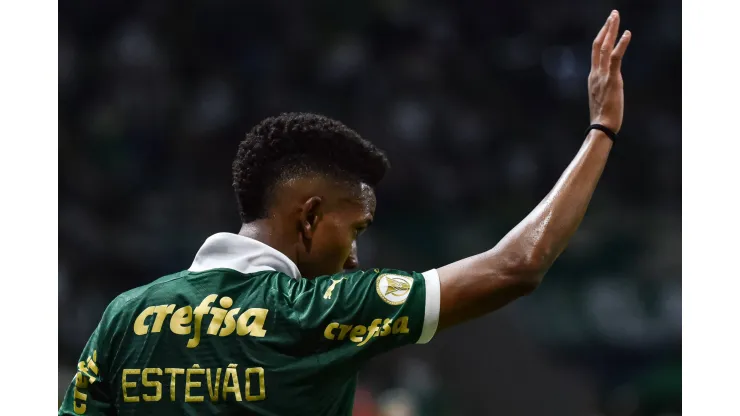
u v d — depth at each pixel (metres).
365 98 33.19
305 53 33.84
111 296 28.06
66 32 32.69
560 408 28.91
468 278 5.04
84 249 28.28
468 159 33.69
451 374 28.73
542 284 31.73
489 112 35.16
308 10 34.78
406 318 5.02
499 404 28.77
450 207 32.66
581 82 36.00
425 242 31.48
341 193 5.59
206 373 5.11
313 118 5.64
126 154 30.86
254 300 5.21
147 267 28.72
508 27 36.78
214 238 5.52
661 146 35.12
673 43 35.97
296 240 5.59
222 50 33.69
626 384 29.22
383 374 27.94
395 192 32.22
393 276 5.16
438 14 36.19
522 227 5.13
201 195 30.95
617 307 31.16
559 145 35.16
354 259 5.94
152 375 5.19
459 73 35.22
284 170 5.56
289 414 5.04
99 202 30.00
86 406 5.28
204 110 32.19
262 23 34.16
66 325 26.72
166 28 33.47
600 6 36.50
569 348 30.41
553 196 5.23
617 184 35.00
